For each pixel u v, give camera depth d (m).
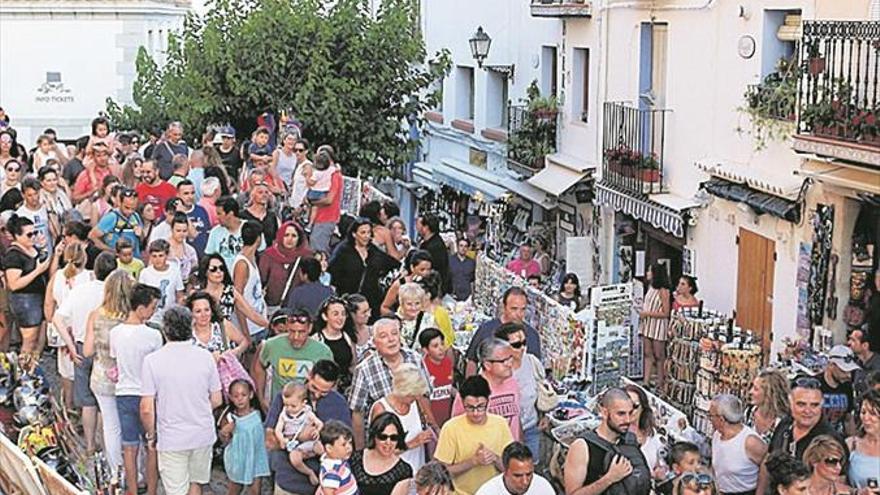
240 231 14.20
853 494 9.55
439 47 31.95
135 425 11.68
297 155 19.14
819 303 15.68
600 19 22.70
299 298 13.21
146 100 29.34
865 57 14.84
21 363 12.54
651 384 17.16
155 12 32.66
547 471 11.80
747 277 17.67
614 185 21.38
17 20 31.30
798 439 9.98
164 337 11.59
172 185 16.70
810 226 15.95
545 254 23.36
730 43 18.22
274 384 11.77
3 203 15.95
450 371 11.67
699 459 10.30
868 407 9.68
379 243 15.43
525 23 26.67
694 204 19.06
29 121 31.70
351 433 9.90
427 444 10.98
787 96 16.56
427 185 32.50
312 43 25.45
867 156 13.89
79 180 17.36
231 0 26.20
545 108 24.81
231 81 25.14
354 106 25.69
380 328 11.06
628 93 21.75
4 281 14.89
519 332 11.38
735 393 15.14
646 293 17.50
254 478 11.67
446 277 15.98
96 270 12.68
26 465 10.51
